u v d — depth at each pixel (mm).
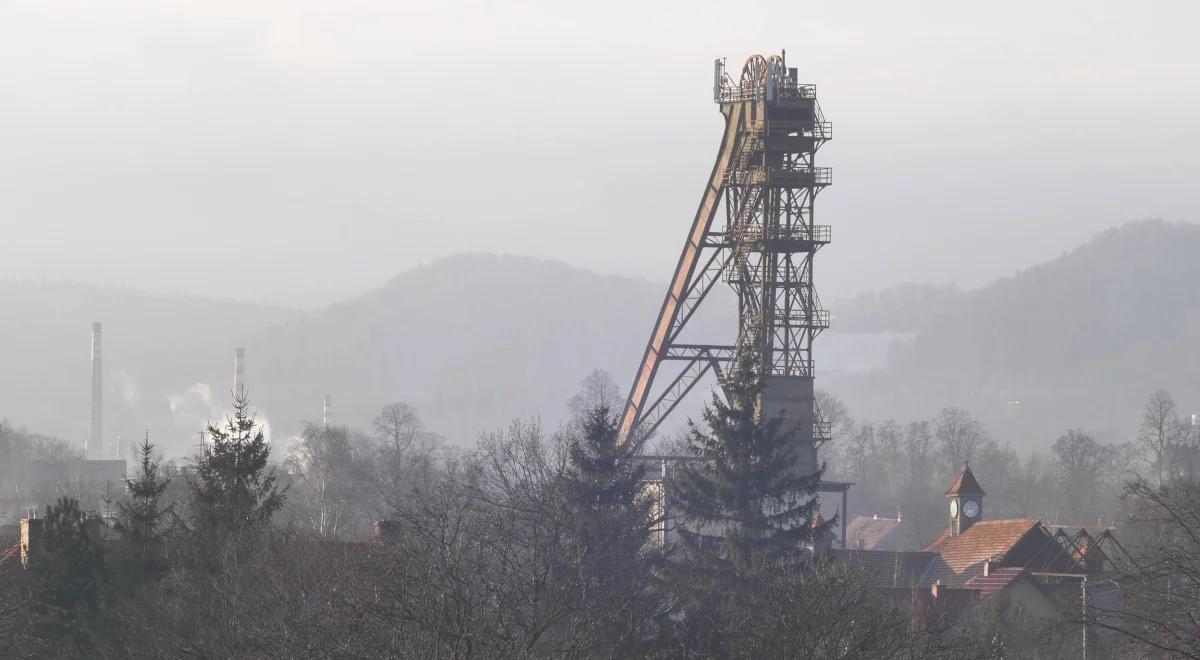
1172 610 197750
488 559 196375
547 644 195500
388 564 187875
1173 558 199250
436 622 172000
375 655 175000
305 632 188500
